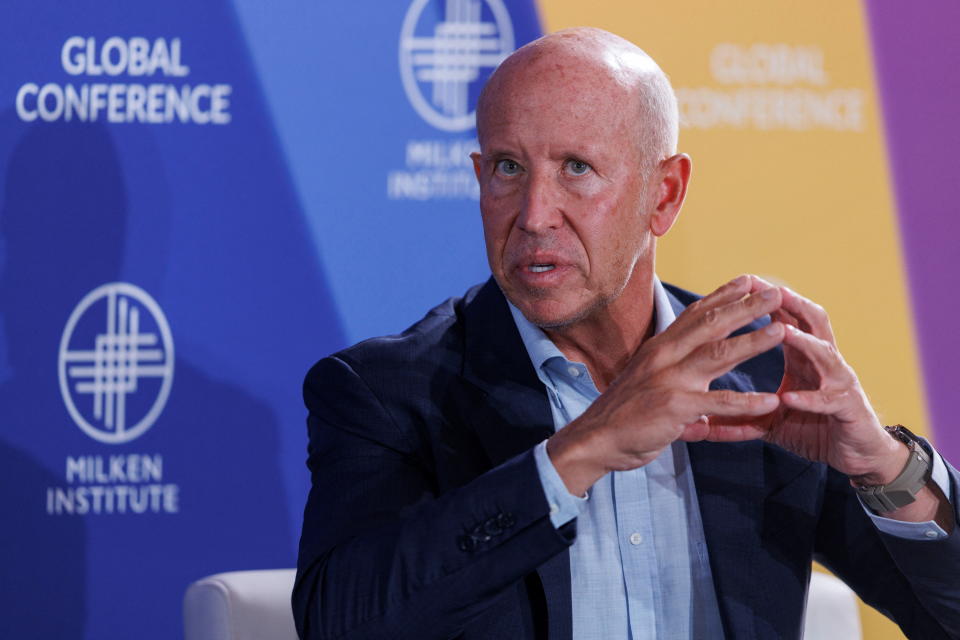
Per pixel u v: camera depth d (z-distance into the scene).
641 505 4.90
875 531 5.09
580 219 4.50
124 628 7.70
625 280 4.67
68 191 7.61
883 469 4.52
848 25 8.23
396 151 7.93
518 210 4.55
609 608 4.81
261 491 7.84
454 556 4.18
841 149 8.25
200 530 7.78
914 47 8.30
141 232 7.70
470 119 8.00
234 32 7.76
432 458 4.90
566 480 4.09
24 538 7.58
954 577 4.66
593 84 4.52
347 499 4.73
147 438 7.73
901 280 8.32
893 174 8.30
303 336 7.88
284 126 7.82
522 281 4.58
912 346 8.34
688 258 8.14
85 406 7.66
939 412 8.38
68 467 7.64
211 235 7.77
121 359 7.70
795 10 8.19
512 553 4.14
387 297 7.94
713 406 3.97
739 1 8.13
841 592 6.31
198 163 7.74
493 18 7.98
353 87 7.88
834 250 8.26
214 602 5.85
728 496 4.93
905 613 5.07
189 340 7.77
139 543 7.72
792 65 8.19
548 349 4.96
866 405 4.37
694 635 4.88
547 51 4.58
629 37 8.06
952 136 8.34
